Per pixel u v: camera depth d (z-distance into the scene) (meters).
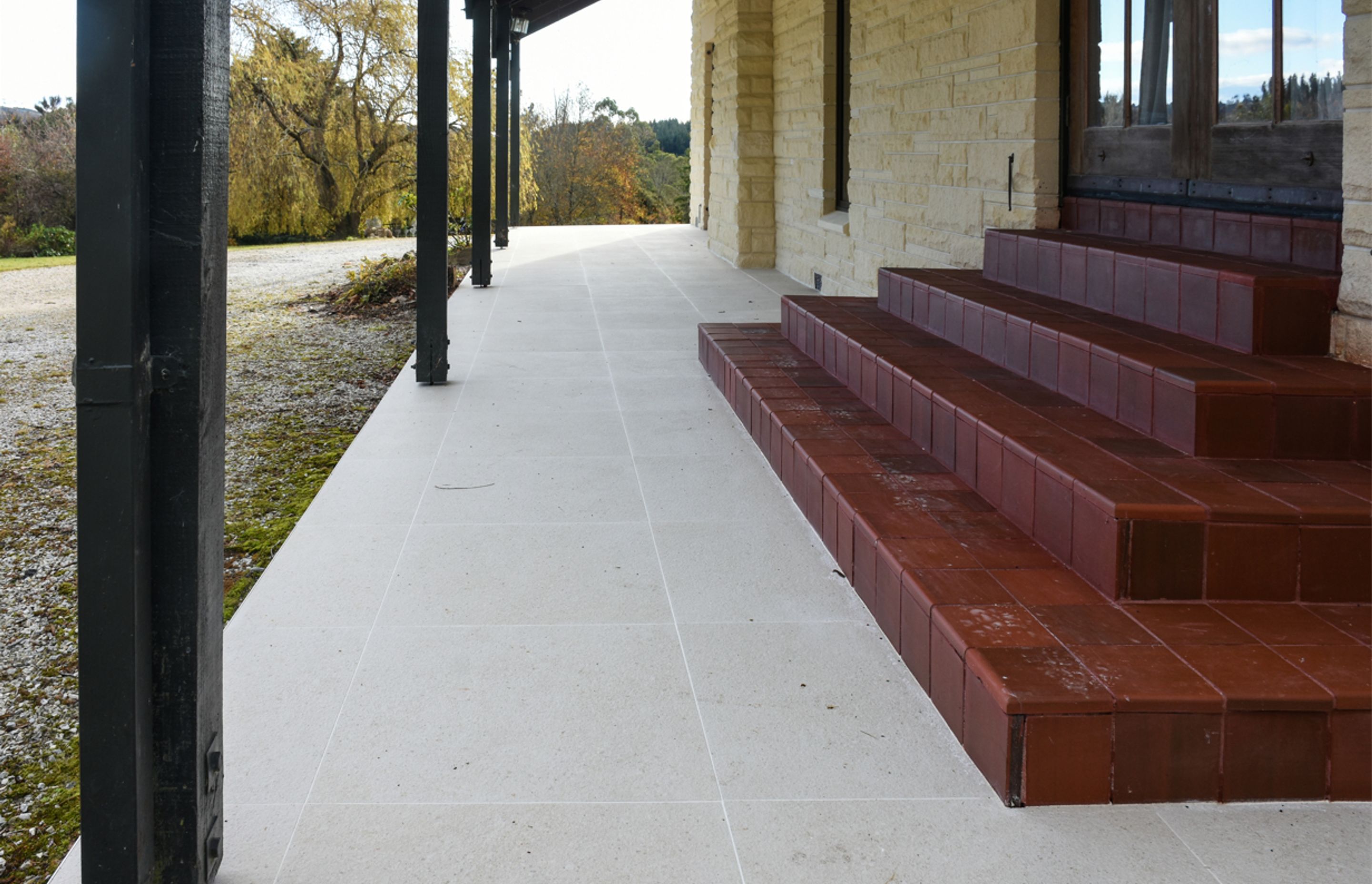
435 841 1.88
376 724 2.30
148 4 1.48
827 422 4.05
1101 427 3.03
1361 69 2.86
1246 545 2.35
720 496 3.91
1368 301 2.89
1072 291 4.18
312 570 3.20
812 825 1.92
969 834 1.89
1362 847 1.83
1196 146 4.03
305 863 1.81
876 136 7.54
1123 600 2.36
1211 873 1.77
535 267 11.80
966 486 3.24
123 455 1.49
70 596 3.83
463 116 23.11
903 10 6.84
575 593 3.03
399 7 23.92
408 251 18.38
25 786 2.53
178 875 1.66
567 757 2.16
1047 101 4.99
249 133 22.55
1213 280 3.23
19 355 9.36
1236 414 2.71
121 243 1.46
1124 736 1.94
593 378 5.98
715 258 12.70
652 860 1.82
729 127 11.91
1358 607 2.34
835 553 3.23
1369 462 2.71
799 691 2.45
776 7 11.02
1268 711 1.93
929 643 2.38
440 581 3.12
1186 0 4.03
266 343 9.48
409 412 5.21
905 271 5.46
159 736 1.62
